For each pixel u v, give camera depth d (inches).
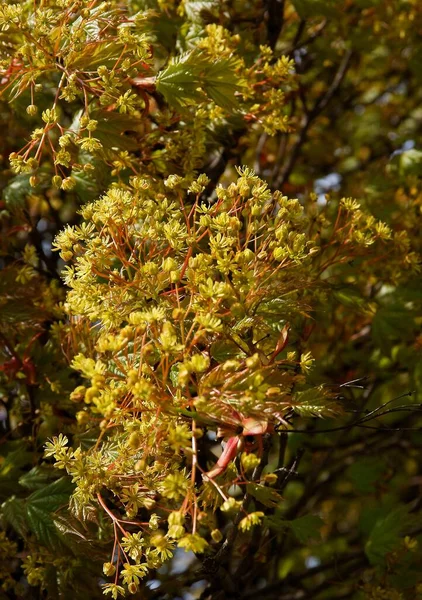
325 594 42.1
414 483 44.9
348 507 46.7
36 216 36.5
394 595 32.3
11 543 30.5
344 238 29.9
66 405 31.7
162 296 26.5
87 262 26.3
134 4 33.5
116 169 30.1
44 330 31.5
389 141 49.1
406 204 37.0
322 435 38.0
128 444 24.6
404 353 35.9
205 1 33.3
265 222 27.7
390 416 41.6
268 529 32.1
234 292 25.9
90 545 28.2
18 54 29.0
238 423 24.3
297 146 40.7
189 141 31.2
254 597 35.2
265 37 36.3
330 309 33.3
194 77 30.0
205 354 25.7
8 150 36.0
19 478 30.4
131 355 26.8
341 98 48.8
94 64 28.8
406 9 40.8
